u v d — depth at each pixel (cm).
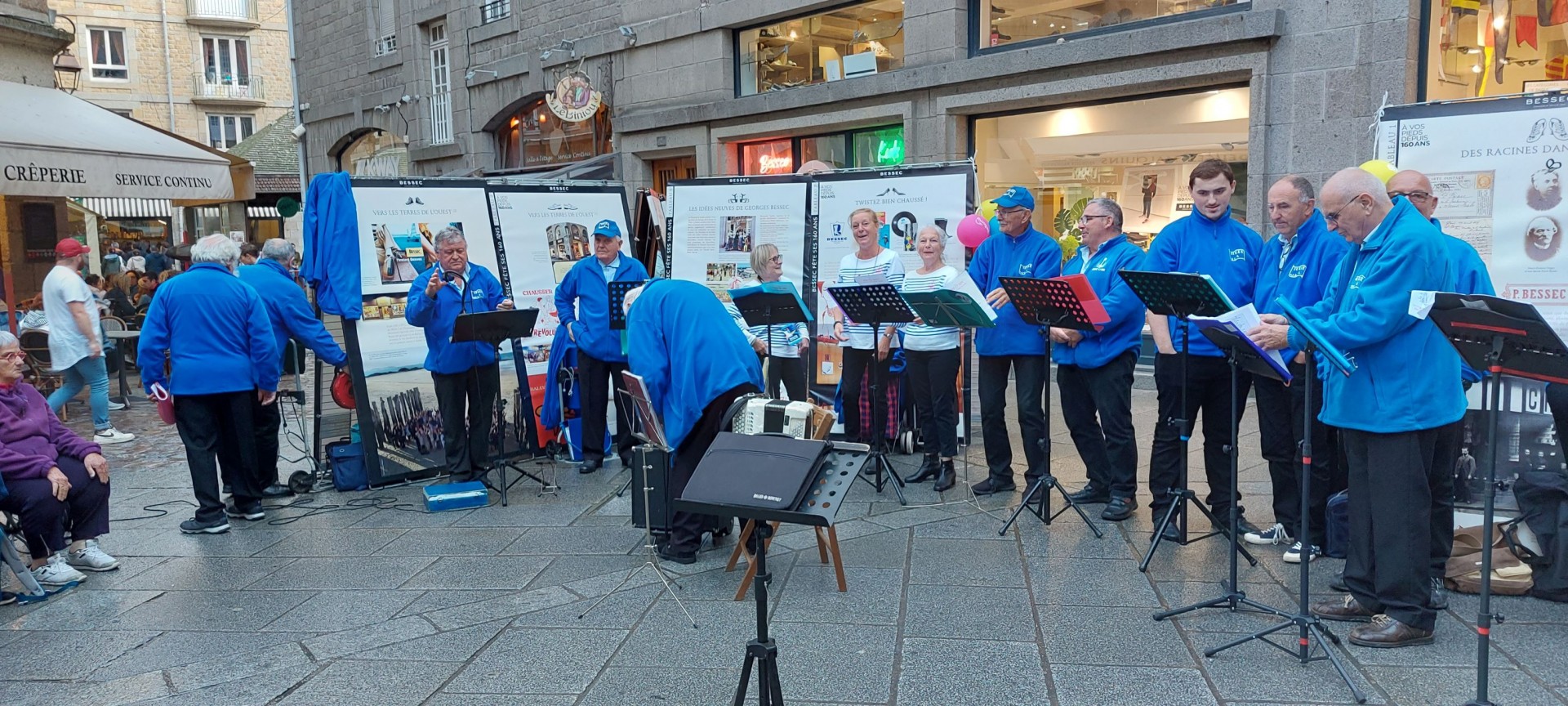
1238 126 844
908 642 392
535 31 1458
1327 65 771
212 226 2595
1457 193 464
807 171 784
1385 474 370
